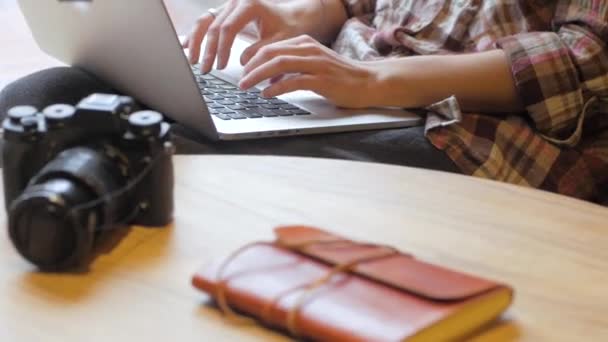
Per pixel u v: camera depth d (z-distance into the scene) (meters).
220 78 1.19
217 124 1.00
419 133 1.08
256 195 0.75
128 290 0.60
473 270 0.65
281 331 0.55
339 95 1.08
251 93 1.13
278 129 1.01
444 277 0.57
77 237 0.60
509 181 1.11
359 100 1.09
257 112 1.06
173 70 0.93
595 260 0.68
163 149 0.66
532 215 0.75
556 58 1.14
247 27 1.38
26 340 0.54
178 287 0.60
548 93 1.13
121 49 0.99
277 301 0.54
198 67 1.22
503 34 1.23
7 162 0.65
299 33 1.35
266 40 1.28
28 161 0.65
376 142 1.05
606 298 0.62
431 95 1.12
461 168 1.08
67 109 0.66
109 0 0.92
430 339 0.52
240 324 0.56
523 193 0.79
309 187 0.77
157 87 0.98
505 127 1.13
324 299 0.54
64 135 0.65
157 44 0.91
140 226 0.68
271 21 1.30
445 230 0.71
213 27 1.22
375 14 1.43
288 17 1.34
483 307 0.56
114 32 0.97
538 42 1.15
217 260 0.60
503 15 1.24
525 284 0.63
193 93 0.93
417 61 1.14
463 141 1.08
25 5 1.15
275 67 1.05
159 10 0.87
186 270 0.63
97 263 0.63
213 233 0.68
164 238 0.67
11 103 1.10
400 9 1.37
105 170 0.63
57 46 1.16
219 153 0.99
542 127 1.15
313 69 1.07
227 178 0.77
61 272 0.62
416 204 0.75
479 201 0.77
